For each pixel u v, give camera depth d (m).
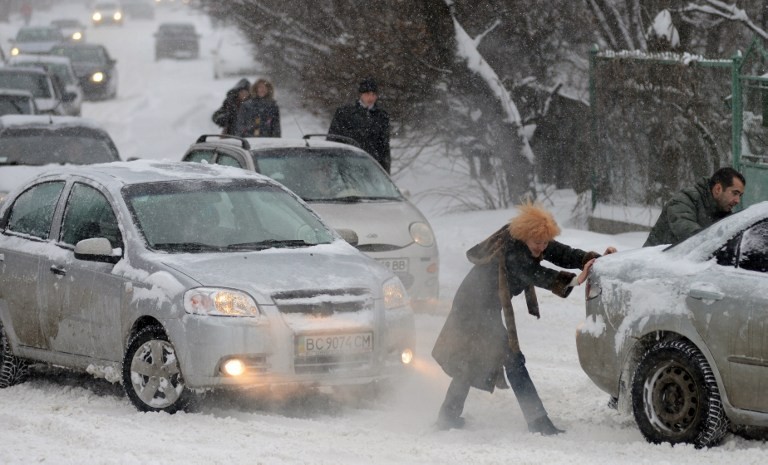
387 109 59.38
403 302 26.92
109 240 27.88
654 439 22.72
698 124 47.84
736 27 57.28
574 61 61.97
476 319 24.17
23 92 80.62
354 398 27.64
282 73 63.38
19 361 29.94
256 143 42.31
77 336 27.86
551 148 62.81
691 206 27.59
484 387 24.31
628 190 51.53
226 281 25.45
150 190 28.64
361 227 38.25
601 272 24.14
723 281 22.03
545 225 23.72
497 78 58.38
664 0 56.81
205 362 24.81
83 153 52.97
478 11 60.94
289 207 29.77
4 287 29.73
